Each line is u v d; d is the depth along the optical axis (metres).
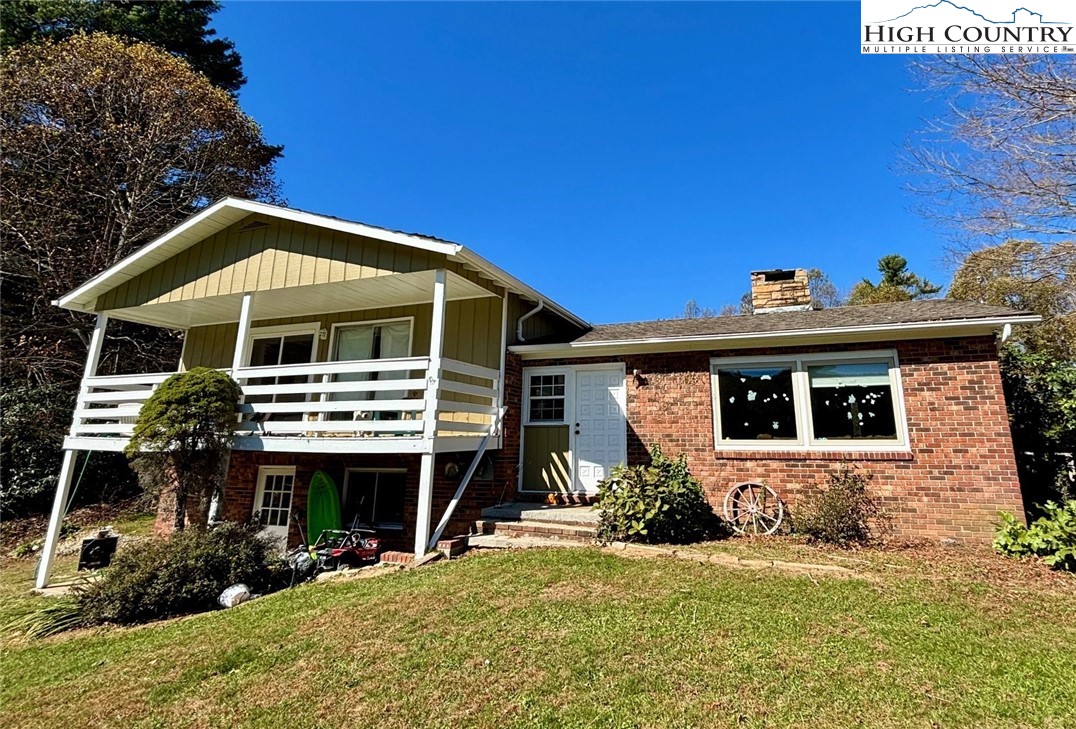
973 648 3.76
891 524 7.22
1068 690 3.18
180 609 5.94
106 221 16.30
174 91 16.83
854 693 3.17
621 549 6.52
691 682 3.33
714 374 8.62
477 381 9.30
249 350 11.41
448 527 8.52
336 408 7.49
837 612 4.44
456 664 3.68
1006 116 9.56
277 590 6.39
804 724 2.88
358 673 3.64
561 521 7.54
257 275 8.84
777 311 10.89
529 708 3.10
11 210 14.52
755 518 7.64
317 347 10.70
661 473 7.35
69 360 15.48
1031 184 9.95
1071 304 13.31
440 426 7.19
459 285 8.50
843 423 7.78
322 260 8.38
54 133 15.18
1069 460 8.62
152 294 9.69
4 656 4.91
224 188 18.78
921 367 7.49
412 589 5.36
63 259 15.15
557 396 9.60
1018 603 4.66
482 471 8.66
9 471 12.30
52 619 5.89
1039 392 8.95
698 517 7.46
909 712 2.97
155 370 17.30
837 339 7.93
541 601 4.81
